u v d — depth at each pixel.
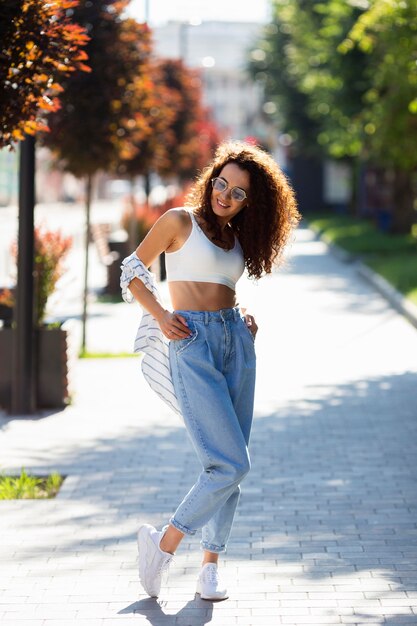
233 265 5.84
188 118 32.56
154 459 9.50
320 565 6.60
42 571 6.52
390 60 22.16
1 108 7.47
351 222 52.88
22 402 11.55
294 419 11.24
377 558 6.72
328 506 7.96
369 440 10.22
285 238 6.09
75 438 10.39
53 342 11.81
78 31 7.60
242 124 129.38
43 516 7.75
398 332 17.92
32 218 11.38
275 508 7.91
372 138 27.78
